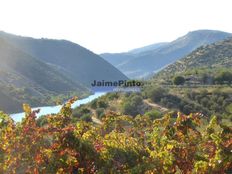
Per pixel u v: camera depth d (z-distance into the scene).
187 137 8.86
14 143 7.92
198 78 106.81
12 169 7.81
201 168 7.89
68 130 8.09
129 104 73.94
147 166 7.84
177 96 80.06
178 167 8.20
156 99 78.94
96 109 73.44
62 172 7.83
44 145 8.00
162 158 7.91
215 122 8.86
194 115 9.23
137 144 8.82
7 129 8.01
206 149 8.55
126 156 8.22
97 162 8.06
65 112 8.65
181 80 106.38
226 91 79.25
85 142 8.16
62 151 7.86
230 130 8.51
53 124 8.51
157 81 115.25
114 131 9.70
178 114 9.29
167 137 8.99
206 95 79.50
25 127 7.98
